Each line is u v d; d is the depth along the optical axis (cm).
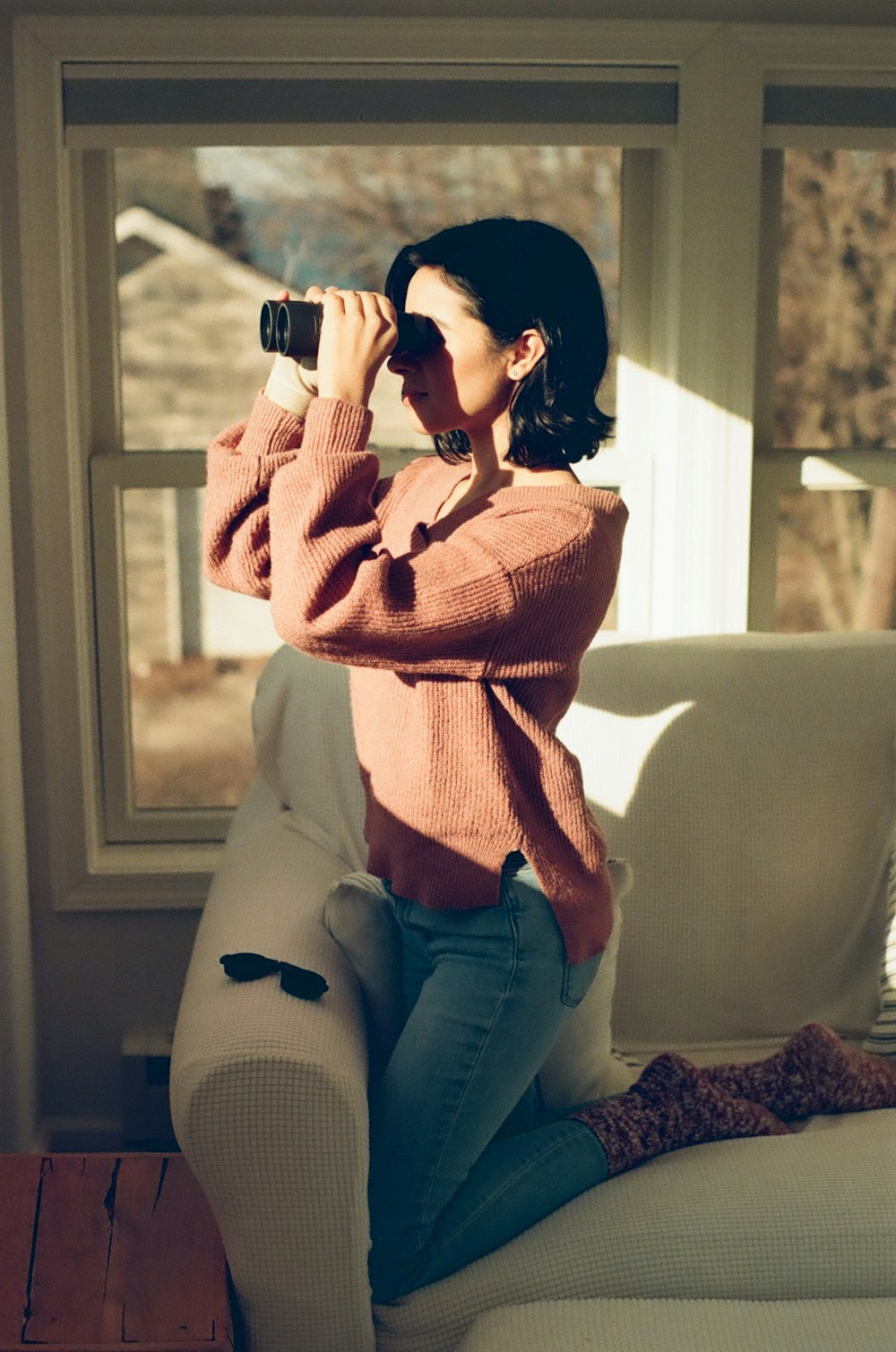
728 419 249
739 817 217
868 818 221
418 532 160
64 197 237
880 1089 193
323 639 142
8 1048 242
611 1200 165
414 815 156
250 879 201
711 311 246
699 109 240
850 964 220
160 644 264
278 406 159
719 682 223
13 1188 170
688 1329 147
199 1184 162
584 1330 147
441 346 154
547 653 150
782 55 240
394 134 238
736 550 253
